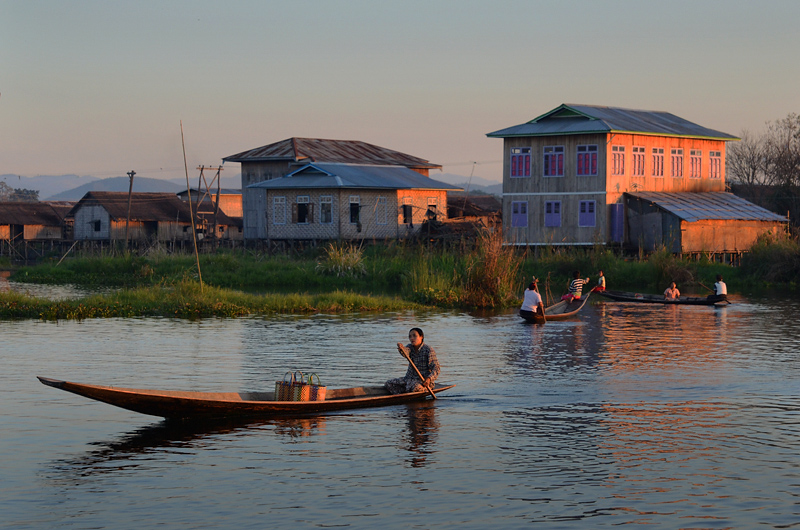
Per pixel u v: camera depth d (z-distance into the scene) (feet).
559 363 73.87
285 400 54.60
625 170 201.87
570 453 45.14
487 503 37.50
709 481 40.45
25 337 90.12
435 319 111.34
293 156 260.01
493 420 52.42
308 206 232.32
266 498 38.17
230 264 198.39
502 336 93.04
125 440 47.60
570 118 209.77
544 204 207.82
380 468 42.52
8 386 62.44
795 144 288.30
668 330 98.99
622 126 200.85
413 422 51.98
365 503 37.52
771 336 92.99
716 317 114.01
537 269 181.47
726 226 203.21
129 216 277.44
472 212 265.13
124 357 76.43
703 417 53.11
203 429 50.21
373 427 50.70
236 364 72.90
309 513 36.35
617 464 43.16
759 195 289.94
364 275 182.09
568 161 203.62
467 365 72.79
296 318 111.65
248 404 51.57
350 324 104.53
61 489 39.27
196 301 120.06
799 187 269.44
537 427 50.70
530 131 207.21
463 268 151.94
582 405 56.70
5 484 39.96
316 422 52.01
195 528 34.68
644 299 136.98
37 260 300.40
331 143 290.15
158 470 42.16
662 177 210.59
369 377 67.15
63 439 47.67
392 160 287.89
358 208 233.35
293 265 196.44
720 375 67.72
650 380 65.51
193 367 71.15
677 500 37.86
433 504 37.40
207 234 322.14
